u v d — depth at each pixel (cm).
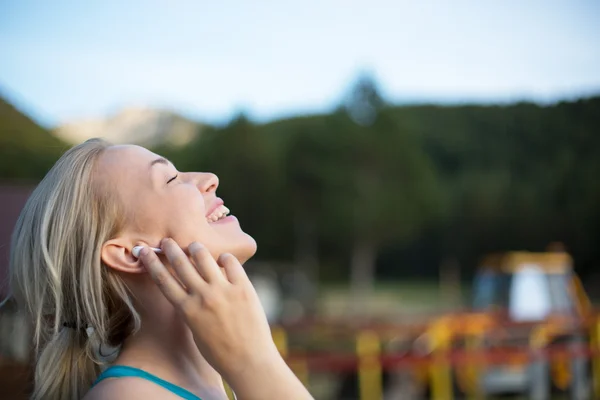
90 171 141
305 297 1700
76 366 147
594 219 3619
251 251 143
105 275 138
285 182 3391
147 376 133
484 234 4094
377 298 3341
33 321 143
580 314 933
